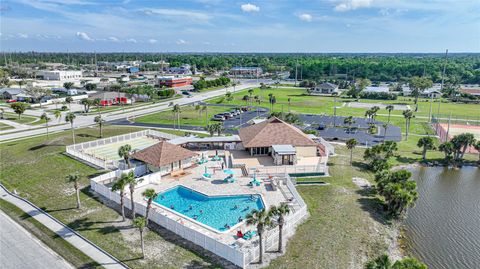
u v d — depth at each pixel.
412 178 65.44
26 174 61.19
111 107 137.12
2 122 108.00
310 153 71.31
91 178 58.31
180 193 55.00
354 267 36.31
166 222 42.34
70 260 36.19
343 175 62.56
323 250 38.88
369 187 57.88
